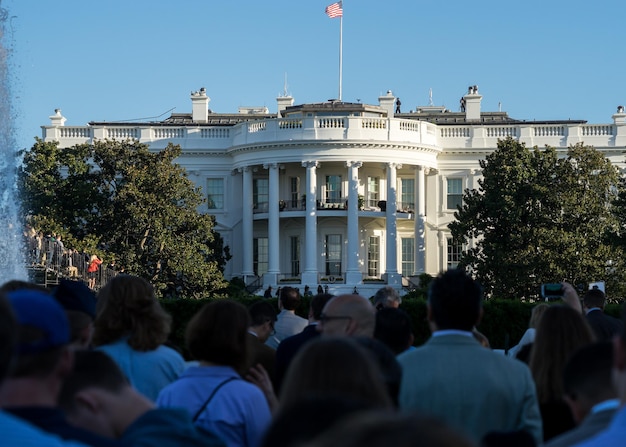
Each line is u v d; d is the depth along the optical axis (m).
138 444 5.89
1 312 4.22
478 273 61.88
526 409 7.93
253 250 81.31
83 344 7.98
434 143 80.00
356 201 75.75
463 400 7.76
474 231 64.62
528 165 63.84
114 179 67.31
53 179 66.31
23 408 5.13
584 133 82.19
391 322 10.04
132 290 9.04
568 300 12.85
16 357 5.01
